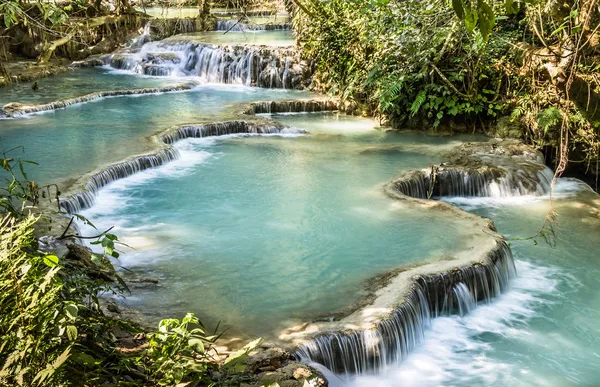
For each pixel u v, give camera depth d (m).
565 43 9.84
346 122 15.97
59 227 8.23
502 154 12.89
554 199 11.59
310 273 7.73
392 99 14.74
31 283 3.17
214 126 14.34
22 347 2.87
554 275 8.81
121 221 9.48
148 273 7.68
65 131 13.88
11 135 13.53
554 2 9.04
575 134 12.79
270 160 12.55
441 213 9.63
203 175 11.62
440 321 7.47
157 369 4.32
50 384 2.87
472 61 14.35
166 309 6.74
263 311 6.79
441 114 14.50
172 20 24.92
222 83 20.44
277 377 5.41
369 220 9.39
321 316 6.71
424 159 12.67
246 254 8.27
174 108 16.33
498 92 14.51
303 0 18.20
